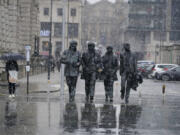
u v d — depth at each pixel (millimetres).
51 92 22812
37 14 54344
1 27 36125
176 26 106938
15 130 9836
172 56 74812
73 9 91875
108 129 10164
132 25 112375
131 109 14281
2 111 13211
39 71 51500
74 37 91812
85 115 12500
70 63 16484
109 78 16938
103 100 17750
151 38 110750
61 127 10328
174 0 107250
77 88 27031
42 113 12812
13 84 18500
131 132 9828
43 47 91625
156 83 36094
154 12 110688
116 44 155500
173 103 17203
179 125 10945
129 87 16734
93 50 16641
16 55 18891
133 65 16734
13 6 40219
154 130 10156
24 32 48000
